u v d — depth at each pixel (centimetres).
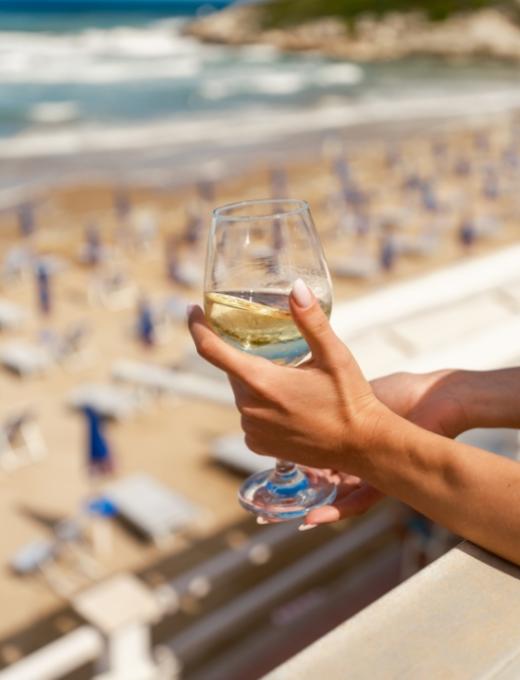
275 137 3841
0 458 1154
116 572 874
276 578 812
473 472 97
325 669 82
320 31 11888
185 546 916
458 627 87
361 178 3250
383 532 893
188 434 1207
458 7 11888
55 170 3053
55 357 1542
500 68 9981
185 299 1856
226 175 3123
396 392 138
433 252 2202
